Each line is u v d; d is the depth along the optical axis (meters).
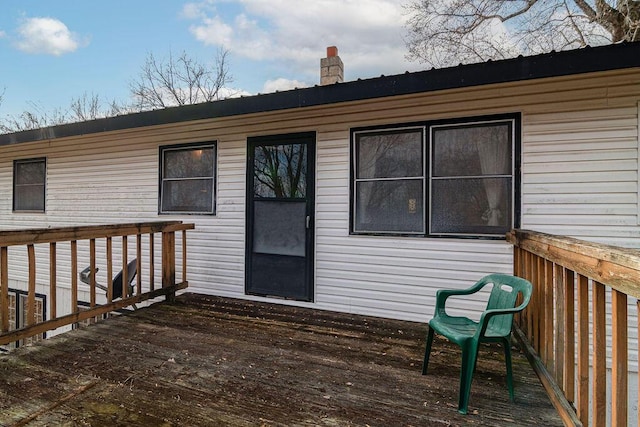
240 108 4.13
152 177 5.29
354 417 1.98
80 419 1.93
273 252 4.52
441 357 2.81
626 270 1.25
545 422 1.93
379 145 3.98
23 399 2.13
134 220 5.44
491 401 2.14
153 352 2.86
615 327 1.38
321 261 4.27
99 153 5.73
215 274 4.88
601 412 1.51
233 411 2.02
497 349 2.95
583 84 3.20
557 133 3.29
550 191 3.31
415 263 3.83
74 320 3.27
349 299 4.13
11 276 6.88
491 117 3.50
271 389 2.28
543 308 2.43
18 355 2.77
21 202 6.59
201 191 4.98
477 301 3.57
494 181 3.51
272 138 4.51
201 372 2.51
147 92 15.48
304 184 4.35
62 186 6.10
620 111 3.10
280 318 3.85
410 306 3.84
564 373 1.97
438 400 2.16
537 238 2.40
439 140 3.71
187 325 3.56
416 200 3.82
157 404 2.09
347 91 3.62
